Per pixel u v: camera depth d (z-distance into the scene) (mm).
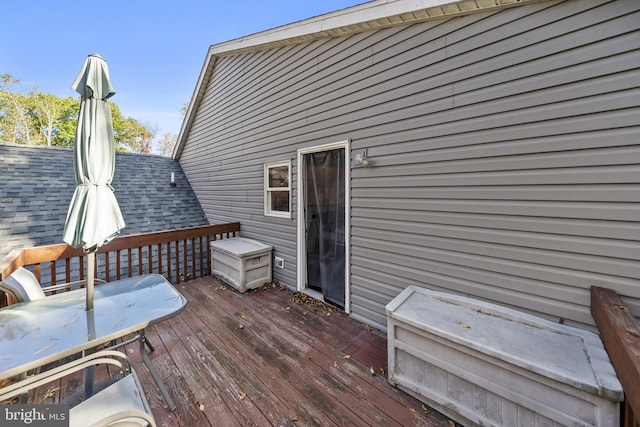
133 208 5961
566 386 1332
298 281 3875
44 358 1355
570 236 1803
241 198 5145
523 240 1986
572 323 1807
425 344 1853
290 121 3932
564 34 1780
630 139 1592
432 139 2422
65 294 2197
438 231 2424
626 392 1094
